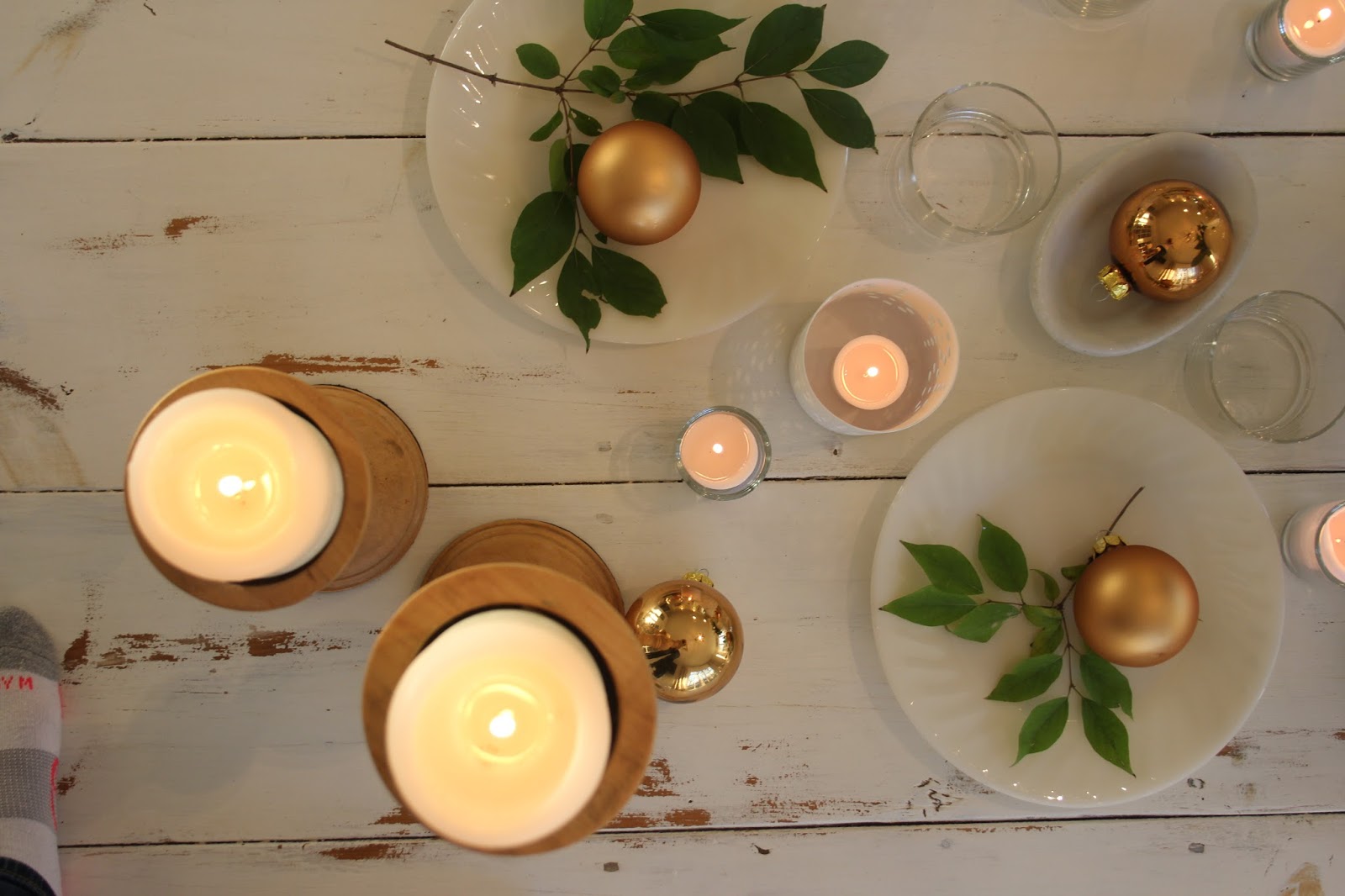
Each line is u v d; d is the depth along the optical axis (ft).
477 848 1.73
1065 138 2.36
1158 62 2.35
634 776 1.77
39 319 2.29
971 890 2.38
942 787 2.37
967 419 2.27
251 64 2.28
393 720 1.71
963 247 2.35
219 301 2.30
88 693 2.30
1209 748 2.28
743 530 2.36
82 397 2.29
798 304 2.35
